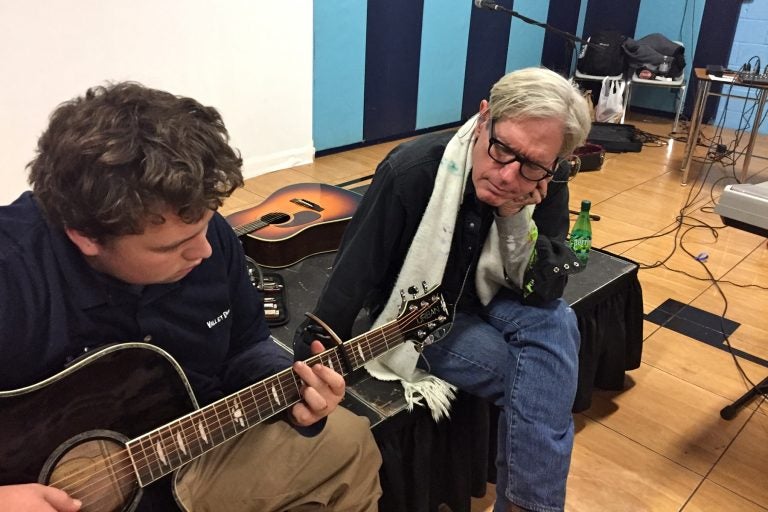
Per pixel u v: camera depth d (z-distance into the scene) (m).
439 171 1.33
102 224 0.80
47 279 0.89
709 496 1.70
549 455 1.26
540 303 1.45
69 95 2.83
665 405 2.05
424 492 1.48
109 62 2.92
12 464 0.87
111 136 0.78
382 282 1.48
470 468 1.57
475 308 1.53
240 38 3.38
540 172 1.23
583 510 1.64
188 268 0.92
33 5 2.61
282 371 1.11
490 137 1.23
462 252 1.43
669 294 2.65
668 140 4.92
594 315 1.88
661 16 5.45
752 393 2.04
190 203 0.81
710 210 3.54
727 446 1.88
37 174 0.84
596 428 1.94
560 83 1.20
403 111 4.62
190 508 1.07
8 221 0.90
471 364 1.40
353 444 1.17
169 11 3.04
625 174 4.10
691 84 5.45
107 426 0.94
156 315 0.99
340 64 4.03
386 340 1.30
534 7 5.23
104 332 0.96
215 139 0.85
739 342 2.36
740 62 5.18
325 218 2.16
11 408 0.86
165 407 1.00
